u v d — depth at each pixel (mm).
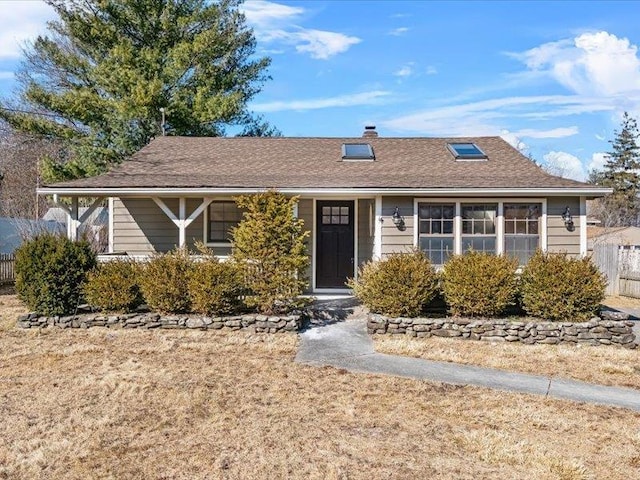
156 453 4594
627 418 5508
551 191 10844
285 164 13391
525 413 5605
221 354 7980
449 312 9883
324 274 12945
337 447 4727
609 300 14805
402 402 5914
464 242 11375
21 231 19500
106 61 20375
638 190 42312
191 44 20969
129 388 6266
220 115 20500
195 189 11109
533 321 9352
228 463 4414
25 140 25844
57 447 4680
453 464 4414
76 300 10117
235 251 10242
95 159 20328
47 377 6711
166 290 9836
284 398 6000
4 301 13008
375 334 9430
